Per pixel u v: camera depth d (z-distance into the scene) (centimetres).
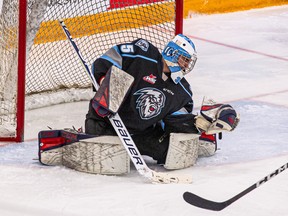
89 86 1456
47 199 879
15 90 1190
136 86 1000
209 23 2112
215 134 1095
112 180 973
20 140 1173
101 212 838
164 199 882
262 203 876
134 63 1008
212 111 980
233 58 1809
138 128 999
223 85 1585
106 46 1501
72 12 1463
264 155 1108
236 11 2231
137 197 888
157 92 1005
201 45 1917
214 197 895
